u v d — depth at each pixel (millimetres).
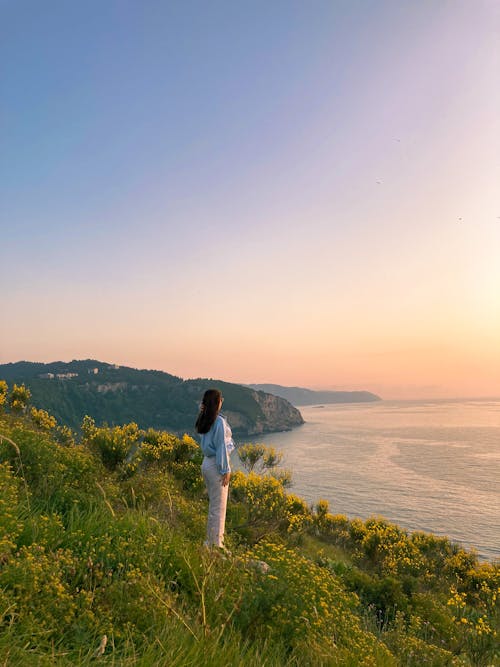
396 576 14211
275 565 3887
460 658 4863
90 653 2156
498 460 143875
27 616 2295
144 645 2389
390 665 3586
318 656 3066
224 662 2488
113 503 5535
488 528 69938
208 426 5727
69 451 6496
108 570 3217
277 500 9672
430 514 77812
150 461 11922
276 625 3238
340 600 3988
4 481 4059
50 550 3201
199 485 11180
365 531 25453
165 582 3369
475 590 18516
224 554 4012
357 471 118438
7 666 1911
